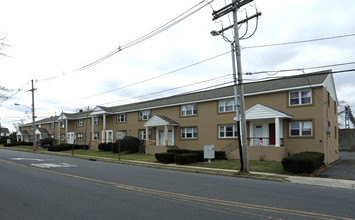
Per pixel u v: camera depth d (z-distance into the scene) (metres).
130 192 8.82
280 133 20.84
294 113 20.31
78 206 6.96
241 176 13.91
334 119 23.80
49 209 6.67
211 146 19.84
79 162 20.31
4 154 27.23
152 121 28.92
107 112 36.47
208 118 25.94
